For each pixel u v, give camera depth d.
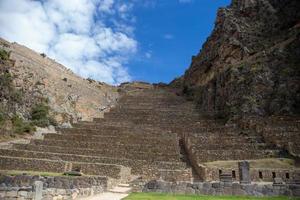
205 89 61.31
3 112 40.34
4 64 46.69
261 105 41.81
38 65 59.81
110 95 76.00
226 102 48.78
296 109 39.09
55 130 44.06
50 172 30.05
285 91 40.94
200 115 54.97
